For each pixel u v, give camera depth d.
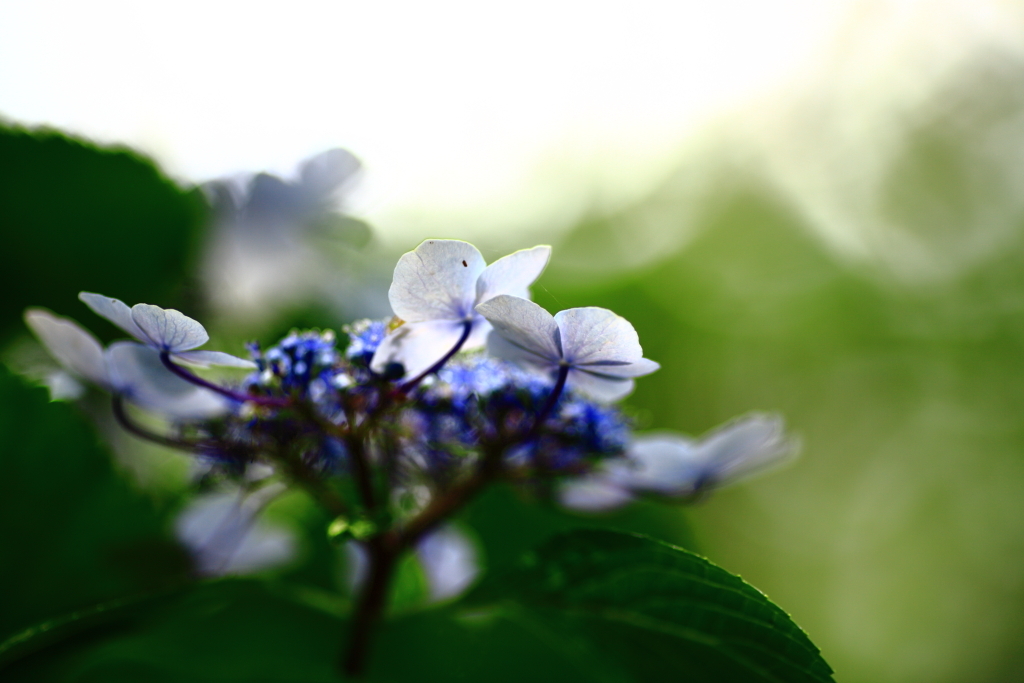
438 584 0.41
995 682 1.01
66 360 0.36
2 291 0.42
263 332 0.45
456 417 0.35
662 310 1.05
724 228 1.12
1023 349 1.15
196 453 0.36
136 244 0.43
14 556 0.39
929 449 1.13
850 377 1.11
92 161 0.43
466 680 0.41
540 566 0.35
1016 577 1.06
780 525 1.03
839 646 1.01
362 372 0.34
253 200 0.44
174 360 0.34
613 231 1.09
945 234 1.17
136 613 0.35
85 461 0.39
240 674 0.36
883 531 1.08
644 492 0.39
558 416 0.36
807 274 1.12
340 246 0.45
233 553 0.41
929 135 1.19
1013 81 1.17
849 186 1.17
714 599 0.34
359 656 0.36
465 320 0.33
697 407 1.04
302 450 0.36
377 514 0.34
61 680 0.37
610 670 0.36
